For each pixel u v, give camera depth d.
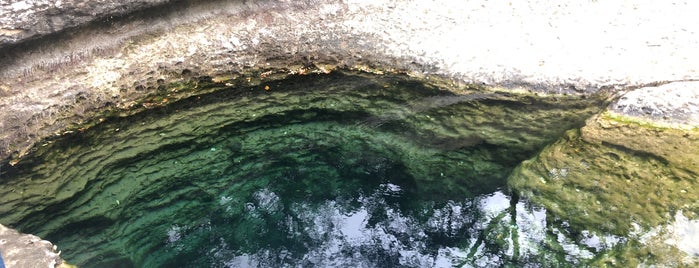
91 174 3.48
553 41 3.82
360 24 4.11
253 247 3.16
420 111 3.77
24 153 3.50
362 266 3.07
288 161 3.64
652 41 3.69
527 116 3.57
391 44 4.02
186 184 3.48
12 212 3.18
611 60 3.62
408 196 3.38
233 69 4.07
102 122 3.76
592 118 3.31
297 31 4.13
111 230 3.18
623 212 2.80
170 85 3.96
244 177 3.54
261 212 3.35
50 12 3.55
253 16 4.15
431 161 3.49
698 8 3.89
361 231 3.22
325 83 4.06
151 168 3.55
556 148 3.21
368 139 3.71
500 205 3.18
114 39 3.87
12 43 3.47
